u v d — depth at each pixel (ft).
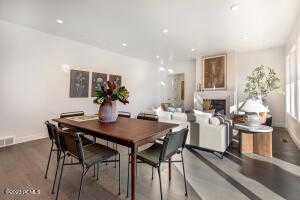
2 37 10.78
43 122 12.98
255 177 7.03
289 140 12.55
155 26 11.88
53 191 5.85
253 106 9.75
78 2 8.75
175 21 11.07
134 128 5.86
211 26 11.93
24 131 11.97
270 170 7.68
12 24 11.21
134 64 21.98
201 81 22.13
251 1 8.71
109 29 12.39
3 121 10.97
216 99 20.59
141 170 7.67
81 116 8.60
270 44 16.56
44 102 13.02
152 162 5.17
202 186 6.34
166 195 5.76
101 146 6.40
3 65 10.87
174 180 6.79
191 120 10.44
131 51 18.74
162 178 6.95
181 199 5.54
